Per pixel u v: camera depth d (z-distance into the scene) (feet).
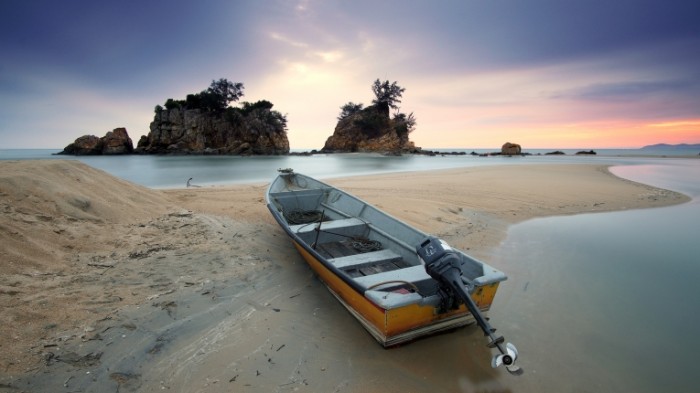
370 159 181.37
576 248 27.12
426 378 12.48
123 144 235.20
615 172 92.32
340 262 18.51
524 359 13.80
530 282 20.86
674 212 40.37
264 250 23.24
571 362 13.78
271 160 167.02
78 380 11.11
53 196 22.79
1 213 19.24
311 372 12.44
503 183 59.47
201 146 236.84
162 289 16.83
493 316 16.90
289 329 14.96
